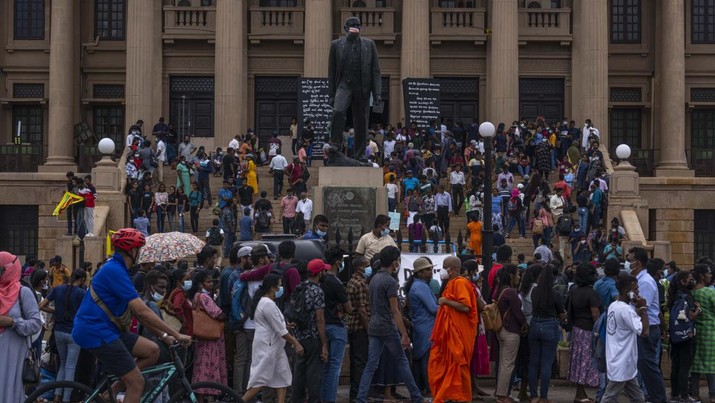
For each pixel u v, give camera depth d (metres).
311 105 59.59
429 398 27.83
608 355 25.05
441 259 33.94
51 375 27.48
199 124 70.44
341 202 33.69
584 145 61.69
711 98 72.00
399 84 70.06
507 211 53.09
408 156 54.81
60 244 47.72
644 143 71.81
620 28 71.94
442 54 70.88
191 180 56.44
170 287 26.58
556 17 70.38
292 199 49.25
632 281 25.05
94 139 69.31
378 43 69.94
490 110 69.62
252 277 26.02
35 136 71.69
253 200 56.44
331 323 25.28
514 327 27.03
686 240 64.06
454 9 70.25
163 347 24.56
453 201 54.72
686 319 27.83
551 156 60.94
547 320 26.89
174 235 31.19
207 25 69.69
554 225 51.66
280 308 26.03
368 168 33.91
